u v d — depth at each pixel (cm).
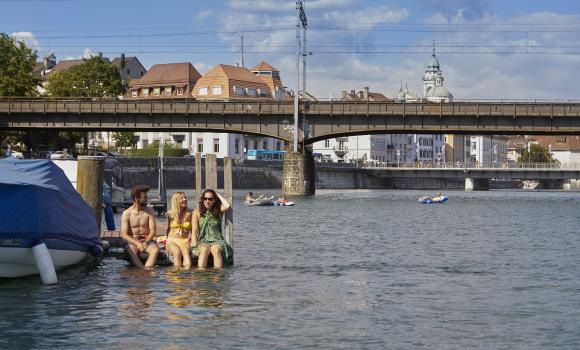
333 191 13300
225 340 1499
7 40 9850
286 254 2967
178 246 2434
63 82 11912
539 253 3116
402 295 2008
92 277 2234
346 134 8950
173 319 1675
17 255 2111
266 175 14062
